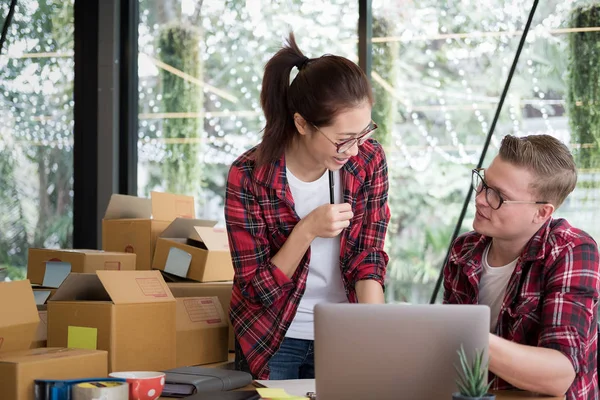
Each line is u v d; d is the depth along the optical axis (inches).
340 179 87.4
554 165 72.7
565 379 66.7
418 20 148.9
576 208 137.3
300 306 88.8
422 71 148.1
